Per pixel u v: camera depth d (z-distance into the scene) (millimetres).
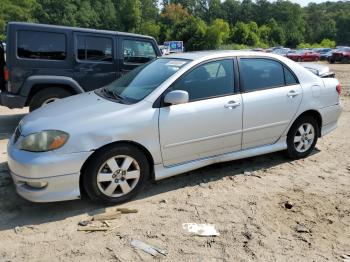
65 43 7262
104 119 4113
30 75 7066
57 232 3748
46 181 3861
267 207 4266
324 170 5371
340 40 141375
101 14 114812
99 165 4078
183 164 4660
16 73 6965
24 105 7094
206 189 4711
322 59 47906
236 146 5012
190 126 4535
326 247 3549
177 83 4539
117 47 7770
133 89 4730
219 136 4789
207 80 4750
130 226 3850
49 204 4293
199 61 4742
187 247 3508
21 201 4371
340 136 7148
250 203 4352
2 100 7117
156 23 126562
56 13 99375
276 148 5414
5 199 4410
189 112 4512
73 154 3924
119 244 3543
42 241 3596
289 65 5480
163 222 3926
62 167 3889
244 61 5086
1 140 6773
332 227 3885
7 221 3951
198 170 5301
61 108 4484
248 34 100062
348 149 6324
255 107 5016
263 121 5129
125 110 4238
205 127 4645
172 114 4410
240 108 4891
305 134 5707
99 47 7609
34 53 7055
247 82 5039
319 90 5672
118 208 4184
